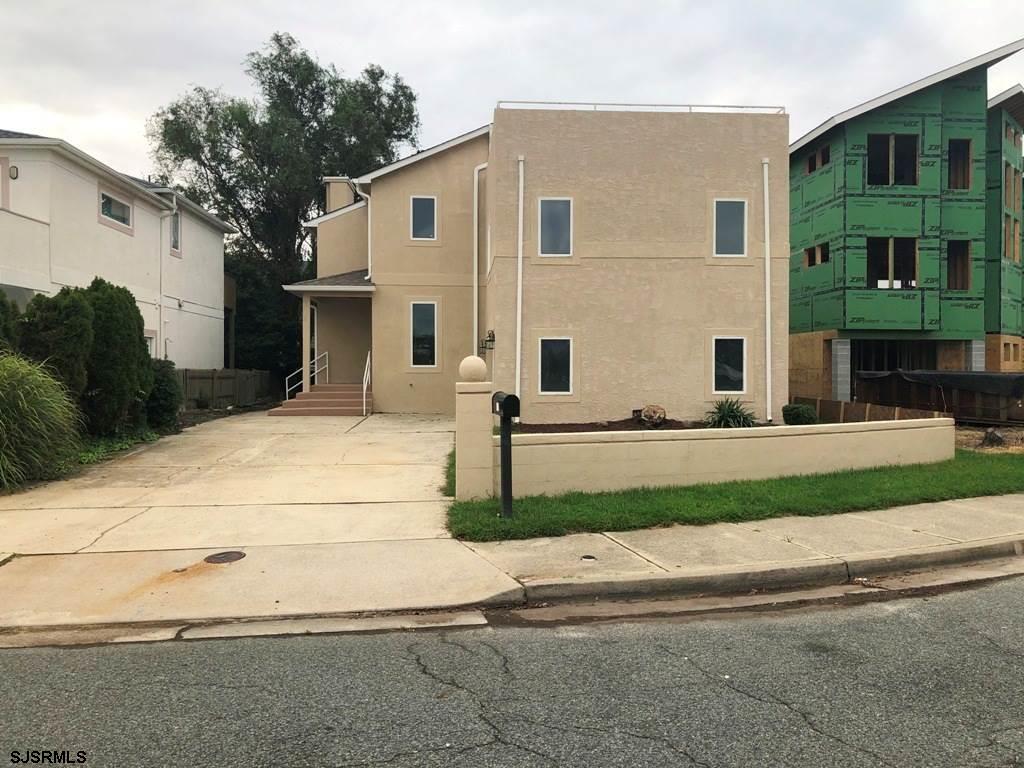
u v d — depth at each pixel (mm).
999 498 9211
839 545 6797
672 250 15602
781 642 4777
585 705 3818
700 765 3207
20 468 9258
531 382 15461
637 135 15555
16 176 15523
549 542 6902
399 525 7520
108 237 17969
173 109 32125
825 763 3225
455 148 19625
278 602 5367
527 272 15469
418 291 19609
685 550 6605
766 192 15664
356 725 3582
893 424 11164
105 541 6867
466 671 4273
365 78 35438
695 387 15680
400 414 19125
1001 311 22859
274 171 32375
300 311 31953
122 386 12445
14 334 10859
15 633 4855
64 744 3375
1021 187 24750
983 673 4254
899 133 21141
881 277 21547
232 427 15789
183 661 4406
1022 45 20578
